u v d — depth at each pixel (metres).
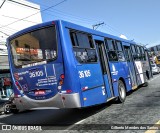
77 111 10.66
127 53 13.96
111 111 9.55
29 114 12.63
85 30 9.09
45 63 7.85
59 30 7.68
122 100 11.30
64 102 7.54
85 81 8.10
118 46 12.50
